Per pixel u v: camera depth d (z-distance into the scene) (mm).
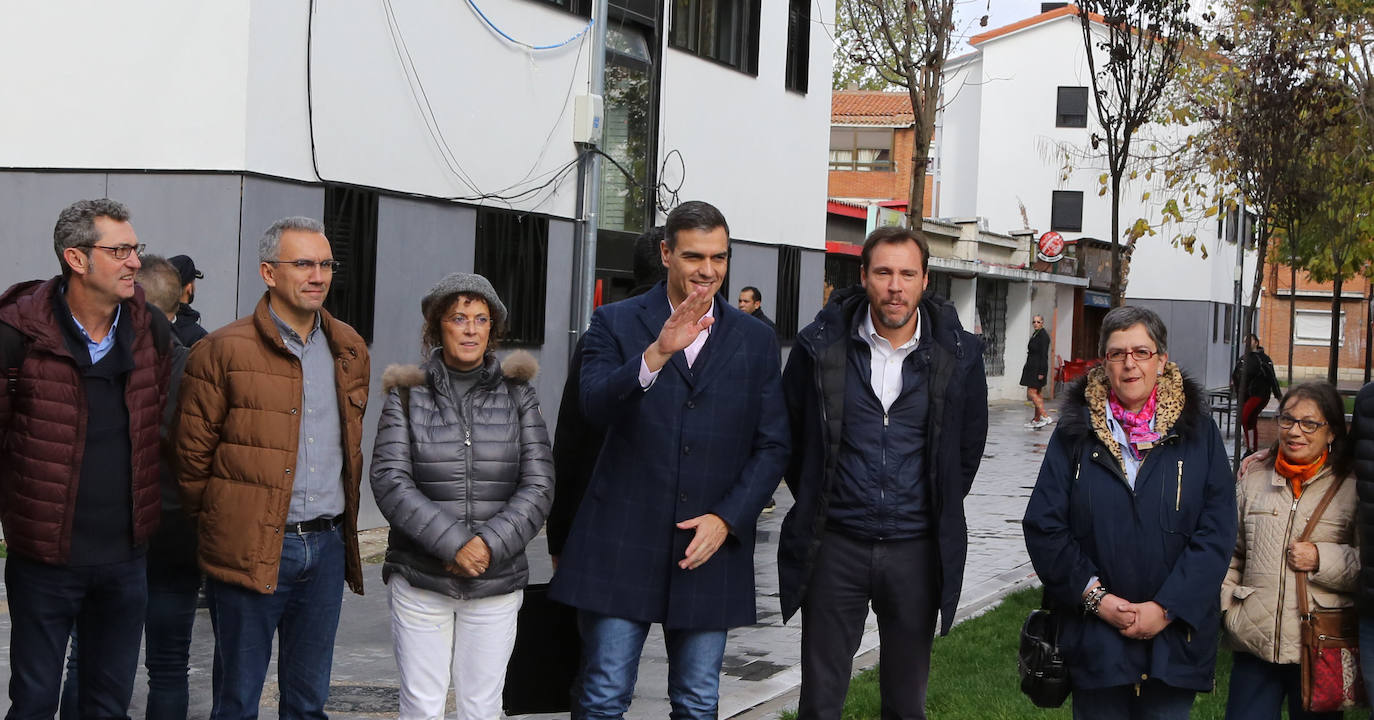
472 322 4965
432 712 4977
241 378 4992
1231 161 12211
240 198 11180
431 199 13375
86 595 5055
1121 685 4793
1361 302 63062
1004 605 9656
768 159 20328
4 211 11945
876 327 5004
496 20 14180
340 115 12180
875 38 14234
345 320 12273
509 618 5027
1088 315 42500
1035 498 4918
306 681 5234
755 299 13195
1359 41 13523
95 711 5148
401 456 4910
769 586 10500
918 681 5133
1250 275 53375
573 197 15680
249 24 11133
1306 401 5121
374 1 12484
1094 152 43688
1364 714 6723
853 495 5000
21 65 11852
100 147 11609
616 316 4879
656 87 17359
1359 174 13562
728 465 4781
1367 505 4906
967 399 5062
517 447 5043
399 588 4969
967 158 46406
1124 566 4738
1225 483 4777
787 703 7156
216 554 4984
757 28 19688
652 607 4719
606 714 4781
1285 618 5164
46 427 4848
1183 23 8766
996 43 45250
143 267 6242
